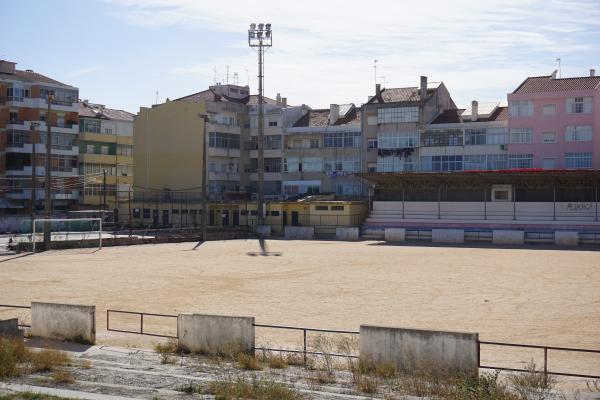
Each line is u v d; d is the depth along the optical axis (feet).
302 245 209.97
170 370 54.54
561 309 95.66
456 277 130.93
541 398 45.16
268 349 61.87
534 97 258.16
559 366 63.00
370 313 92.99
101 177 315.78
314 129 302.66
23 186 284.00
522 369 56.34
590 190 231.91
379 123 284.41
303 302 102.17
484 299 104.58
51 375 50.08
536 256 172.45
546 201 236.43
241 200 288.10
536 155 257.96
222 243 217.56
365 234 242.78
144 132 316.19
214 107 304.50
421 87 279.90
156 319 87.66
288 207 267.39
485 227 235.20
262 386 45.60
